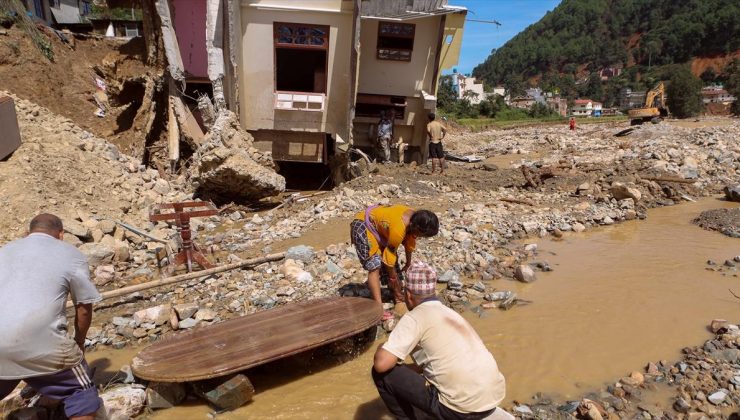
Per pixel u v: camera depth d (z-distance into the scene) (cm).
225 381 386
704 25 14788
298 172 1484
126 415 362
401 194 1031
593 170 1284
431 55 1356
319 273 607
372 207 494
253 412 384
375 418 378
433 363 307
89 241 688
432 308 319
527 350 463
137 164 1034
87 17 2508
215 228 873
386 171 1241
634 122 3256
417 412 324
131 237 762
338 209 908
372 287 485
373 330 480
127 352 464
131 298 559
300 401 399
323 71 1212
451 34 1352
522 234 810
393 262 486
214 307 534
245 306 531
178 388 390
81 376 320
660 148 1501
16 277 295
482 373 300
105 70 1347
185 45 1393
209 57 1123
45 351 295
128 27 2511
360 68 1358
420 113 1416
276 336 421
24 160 763
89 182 832
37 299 292
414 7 1307
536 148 2145
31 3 2038
